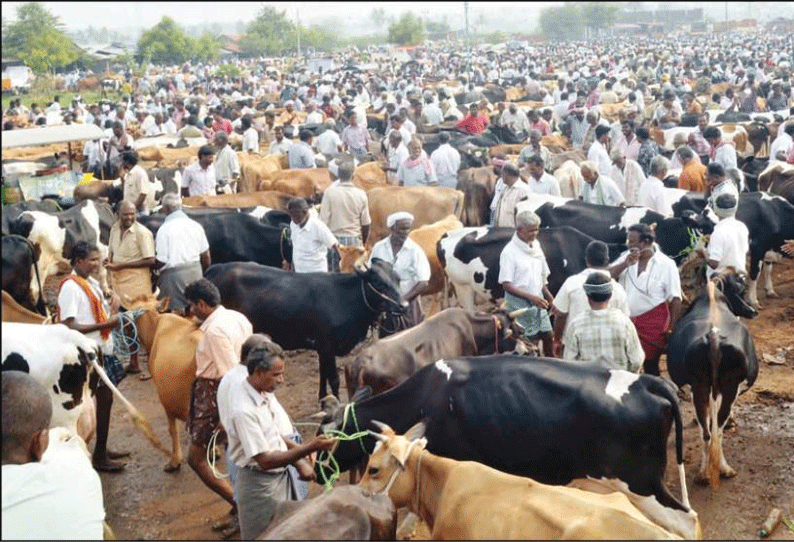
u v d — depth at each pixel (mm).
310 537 4641
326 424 6648
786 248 11570
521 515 4797
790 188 14203
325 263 10352
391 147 15977
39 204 13523
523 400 6168
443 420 6379
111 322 7875
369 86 32781
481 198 14797
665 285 8242
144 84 29938
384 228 13648
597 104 23172
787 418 8742
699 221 10656
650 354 8414
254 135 20438
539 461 6176
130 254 9898
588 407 6008
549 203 11609
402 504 5660
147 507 7555
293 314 9016
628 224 11016
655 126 19234
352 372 7500
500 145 20047
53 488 3797
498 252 10367
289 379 10344
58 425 7000
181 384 7637
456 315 7918
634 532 4453
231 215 12008
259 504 5852
